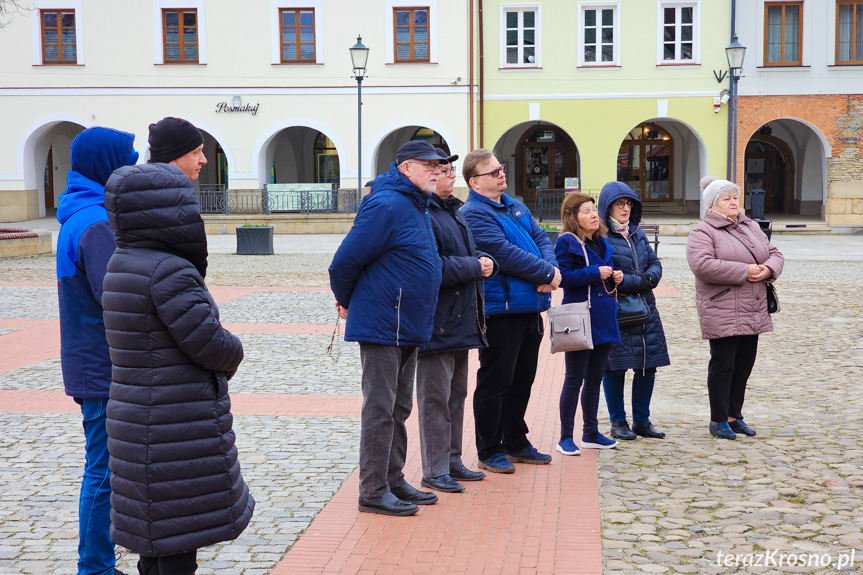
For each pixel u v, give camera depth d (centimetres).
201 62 3072
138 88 3086
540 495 539
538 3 3002
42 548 459
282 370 928
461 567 433
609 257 626
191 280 330
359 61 2647
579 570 428
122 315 329
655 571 425
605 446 638
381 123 3066
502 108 3053
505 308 560
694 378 878
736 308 644
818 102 2978
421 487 557
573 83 3030
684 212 3425
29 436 673
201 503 330
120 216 331
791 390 817
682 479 566
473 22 3009
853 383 843
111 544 397
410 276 489
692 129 3016
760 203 2889
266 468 596
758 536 468
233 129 3094
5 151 3119
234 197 3094
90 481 392
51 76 3088
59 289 396
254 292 1556
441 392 542
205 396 334
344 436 677
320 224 3039
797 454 616
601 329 616
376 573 427
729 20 2967
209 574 426
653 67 3006
